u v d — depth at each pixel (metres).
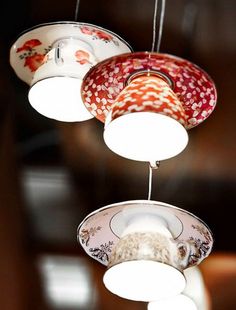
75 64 0.67
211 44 1.07
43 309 1.76
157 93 0.57
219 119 1.19
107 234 0.64
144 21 1.03
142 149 0.58
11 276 1.38
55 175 1.49
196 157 1.29
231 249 1.44
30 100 0.69
